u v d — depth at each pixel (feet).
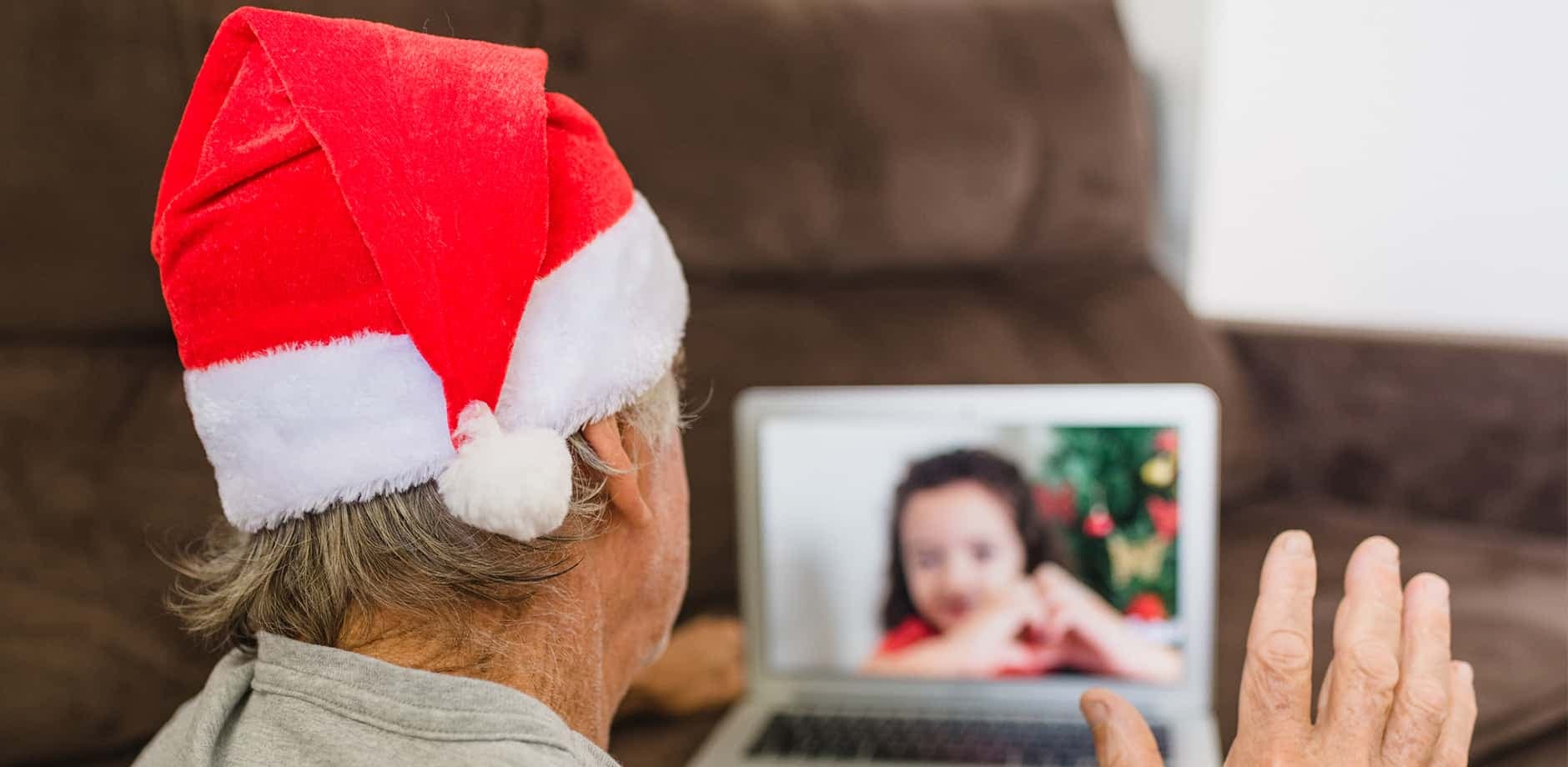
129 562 2.93
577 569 1.47
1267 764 1.52
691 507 3.74
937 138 4.49
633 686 3.14
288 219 1.24
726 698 3.29
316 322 1.27
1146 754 1.59
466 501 1.21
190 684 2.97
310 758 1.27
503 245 1.26
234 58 1.35
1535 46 4.31
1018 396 3.20
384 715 1.29
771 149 4.15
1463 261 4.62
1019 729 3.01
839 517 3.23
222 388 1.30
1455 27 4.50
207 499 3.04
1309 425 4.73
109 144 2.98
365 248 1.25
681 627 3.52
